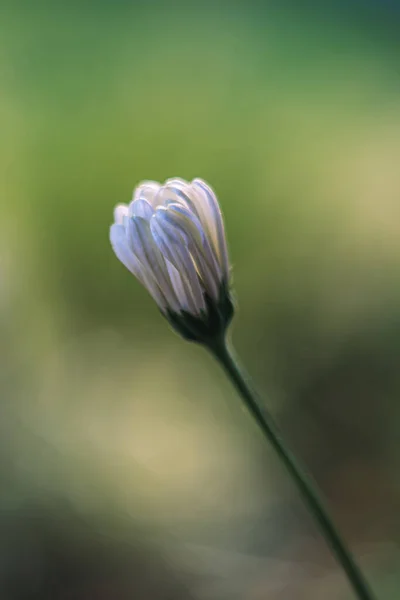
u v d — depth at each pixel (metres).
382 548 0.23
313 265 0.31
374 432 0.27
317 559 0.24
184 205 0.15
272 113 0.36
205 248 0.15
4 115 0.35
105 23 0.42
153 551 0.24
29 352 0.28
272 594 0.23
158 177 0.34
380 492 0.25
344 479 0.26
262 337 0.29
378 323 0.28
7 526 0.24
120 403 0.28
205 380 0.29
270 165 0.34
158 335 0.30
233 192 0.33
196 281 0.15
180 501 0.25
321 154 0.34
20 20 0.42
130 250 0.15
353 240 0.31
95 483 0.25
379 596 0.21
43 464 0.25
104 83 0.38
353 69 0.39
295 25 0.43
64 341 0.29
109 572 0.24
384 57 0.40
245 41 0.41
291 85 0.39
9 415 0.26
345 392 0.28
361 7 0.43
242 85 0.38
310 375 0.28
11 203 0.31
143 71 0.38
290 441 0.27
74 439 0.26
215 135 0.35
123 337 0.30
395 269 0.30
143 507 0.25
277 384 0.28
